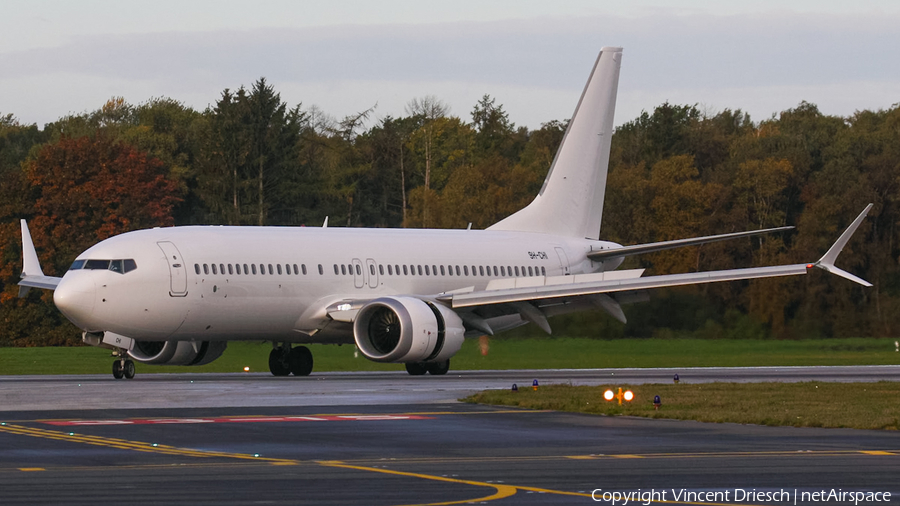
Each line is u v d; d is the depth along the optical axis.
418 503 40.84
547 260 142.88
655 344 170.12
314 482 45.62
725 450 55.81
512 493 43.12
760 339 184.75
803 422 67.81
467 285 134.12
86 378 117.00
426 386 101.00
